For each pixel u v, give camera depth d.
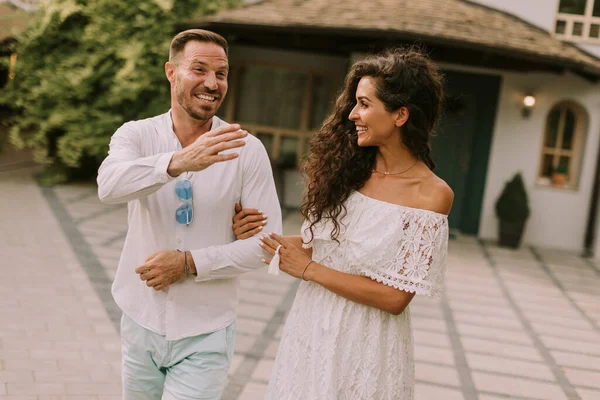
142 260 2.28
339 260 2.13
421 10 9.51
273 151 10.68
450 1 10.16
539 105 9.76
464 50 9.07
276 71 10.52
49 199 9.30
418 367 4.74
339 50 9.88
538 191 9.88
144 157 2.25
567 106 9.87
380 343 2.10
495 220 9.98
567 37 9.83
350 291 2.05
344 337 2.10
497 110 9.85
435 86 2.06
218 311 2.29
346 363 2.09
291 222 9.52
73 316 4.89
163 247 2.25
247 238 2.26
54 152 10.67
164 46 9.86
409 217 2.04
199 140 1.98
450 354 5.09
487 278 7.68
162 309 2.26
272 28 8.89
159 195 2.22
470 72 9.80
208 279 2.22
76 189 10.25
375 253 2.04
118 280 2.33
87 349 4.31
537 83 9.72
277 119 10.62
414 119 2.04
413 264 2.03
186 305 2.25
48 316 4.83
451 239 9.73
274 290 6.26
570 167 9.96
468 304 6.54
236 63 10.52
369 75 2.04
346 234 2.11
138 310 2.28
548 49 8.84
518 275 8.01
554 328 6.05
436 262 2.06
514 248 9.60
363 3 9.75
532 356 5.24
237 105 10.64
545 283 7.76
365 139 2.06
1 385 3.65
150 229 2.24
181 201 2.22
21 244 6.77
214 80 2.19
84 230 7.72
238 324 5.19
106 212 8.85
